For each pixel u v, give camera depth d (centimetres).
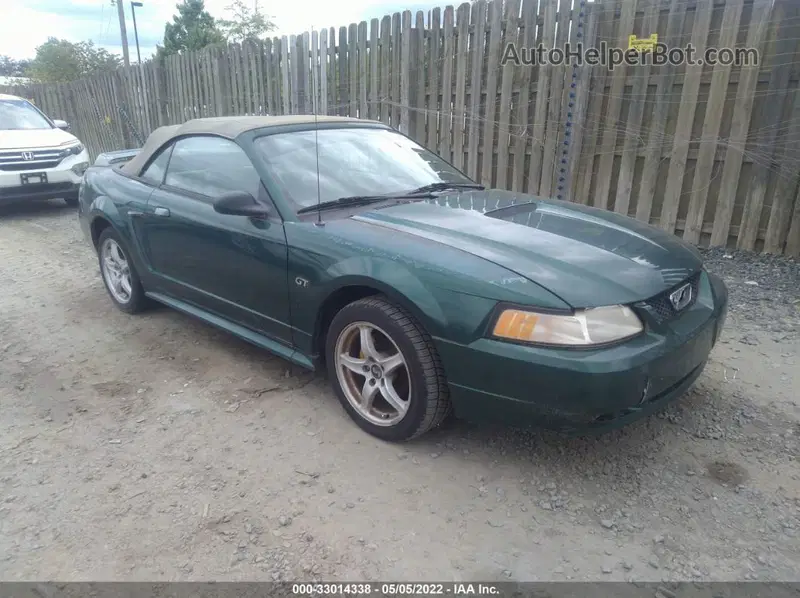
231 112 1088
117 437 322
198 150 405
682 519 256
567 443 308
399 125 805
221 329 398
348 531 251
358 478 285
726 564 233
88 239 519
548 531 250
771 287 501
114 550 244
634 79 598
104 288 566
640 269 277
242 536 249
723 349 405
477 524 255
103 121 1458
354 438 316
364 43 819
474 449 305
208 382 379
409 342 280
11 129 935
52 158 900
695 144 582
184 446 313
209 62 1097
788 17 516
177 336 452
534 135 673
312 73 908
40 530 255
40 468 297
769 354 396
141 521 259
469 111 722
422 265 278
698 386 360
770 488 274
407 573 230
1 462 303
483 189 410
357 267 295
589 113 634
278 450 308
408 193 374
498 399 262
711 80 557
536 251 283
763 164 552
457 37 716
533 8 640
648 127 604
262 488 279
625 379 244
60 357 420
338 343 317
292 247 324
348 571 231
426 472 288
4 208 989
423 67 758
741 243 581
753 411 333
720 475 283
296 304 330
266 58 977
